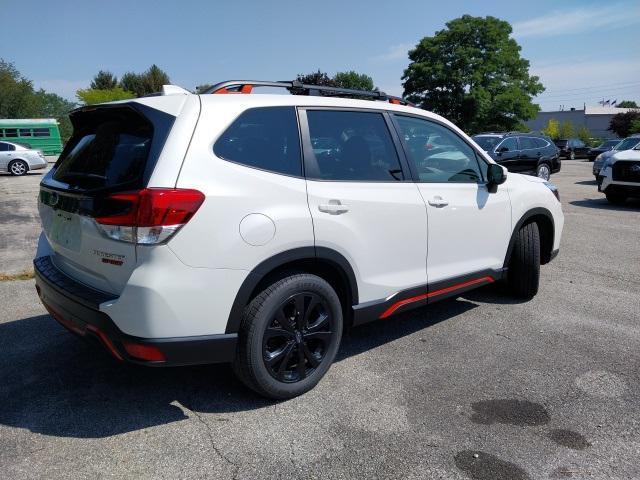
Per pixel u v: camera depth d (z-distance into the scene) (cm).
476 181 423
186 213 254
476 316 459
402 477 243
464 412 300
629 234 836
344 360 369
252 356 286
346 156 332
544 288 543
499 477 243
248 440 272
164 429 281
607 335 414
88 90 5950
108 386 328
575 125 8969
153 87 6888
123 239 256
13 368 352
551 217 493
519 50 4441
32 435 274
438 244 382
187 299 259
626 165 1127
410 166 368
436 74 4284
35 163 2269
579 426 286
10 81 4784
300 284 298
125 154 279
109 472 246
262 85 334
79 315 280
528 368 356
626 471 248
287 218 287
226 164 274
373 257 337
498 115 4325
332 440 272
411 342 402
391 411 300
